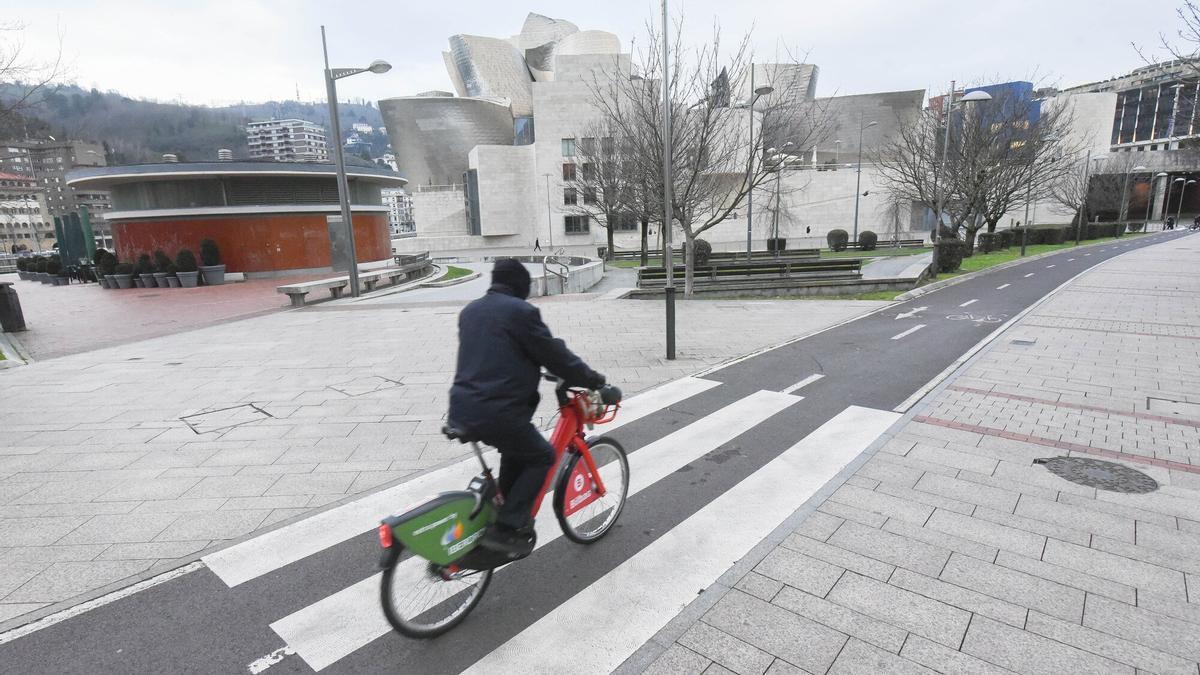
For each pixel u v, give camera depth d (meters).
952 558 3.70
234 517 4.42
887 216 56.78
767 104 20.22
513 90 85.56
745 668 2.84
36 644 3.08
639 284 18.27
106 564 3.82
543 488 3.35
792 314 13.85
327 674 2.86
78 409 7.18
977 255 33.44
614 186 32.09
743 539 3.98
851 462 5.19
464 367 3.06
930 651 2.92
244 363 9.63
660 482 4.88
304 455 5.61
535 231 61.72
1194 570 3.53
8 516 4.47
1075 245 41.84
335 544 4.04
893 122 68.44
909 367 8.60
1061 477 4.82
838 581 3.49
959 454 5.33
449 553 3.03
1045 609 3.21
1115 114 65.06
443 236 66.25
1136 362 8.71
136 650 3.04
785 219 53.97
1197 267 23.16
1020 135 29.81
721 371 8.52
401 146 77.38
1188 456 5.23
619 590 3.47
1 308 13.60
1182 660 2.83
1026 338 10.58
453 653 2.99
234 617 3.29
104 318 16.02
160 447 5.87
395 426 6.41
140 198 28.33
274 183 28.72
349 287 20.20
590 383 3.35
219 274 26.44
